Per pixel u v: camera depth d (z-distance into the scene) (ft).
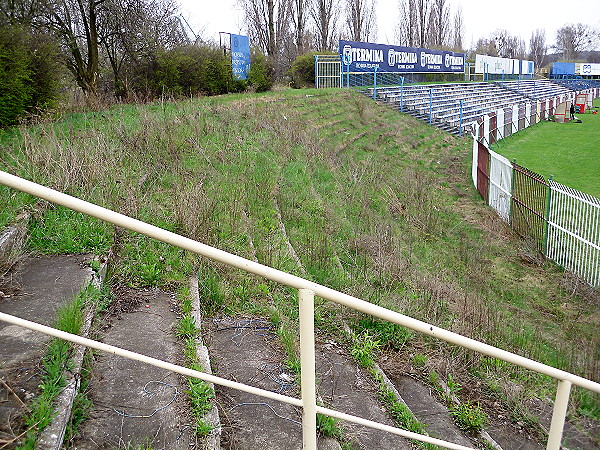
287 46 133.90
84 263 16.06
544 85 212.84
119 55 71.46
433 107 109.70
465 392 17.81
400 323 6.91
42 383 9.71
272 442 11.10
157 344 12.90
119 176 23.67
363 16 163.94
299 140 49.16
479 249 36.24
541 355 21.97
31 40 43.65
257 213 28.04
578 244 33.37
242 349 15.05
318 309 19.43
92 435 9.54
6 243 15.70
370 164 52.29
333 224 31.40
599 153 82.89
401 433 8.17
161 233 5.75
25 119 36.14
